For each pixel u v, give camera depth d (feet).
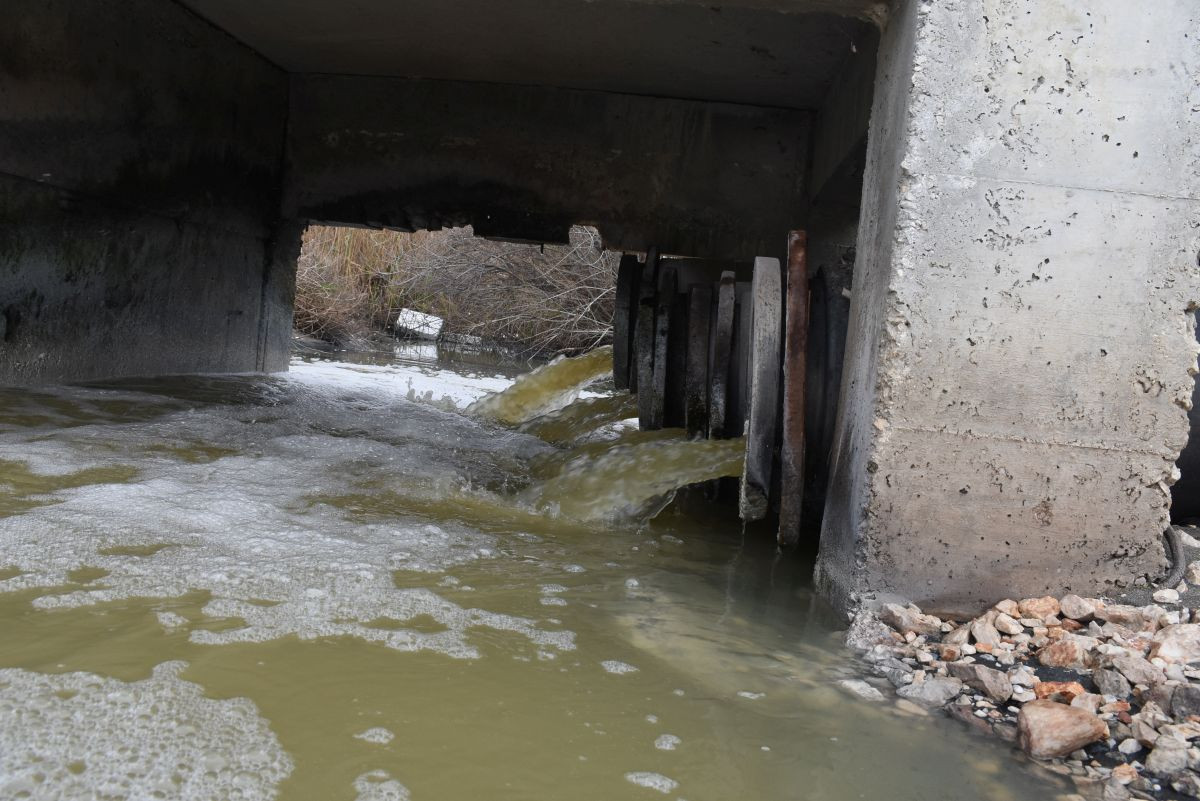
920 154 10.38
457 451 19.26
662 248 25.27
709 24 19.16
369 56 24.35
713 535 14.57
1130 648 9.39
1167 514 10.55
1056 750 7.72
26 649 7.68
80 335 20.72
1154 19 10.28
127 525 11.24
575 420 22.75
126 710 6.87
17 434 15.26
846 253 24.56
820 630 10.50
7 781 5.89
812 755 7.43
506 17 20.16
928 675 9.20
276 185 26.89
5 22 17.25
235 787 6.10
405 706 7.44
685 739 7.46
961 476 10.56
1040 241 10.38
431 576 10.75
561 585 11.03
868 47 18.02
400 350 49.70
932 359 10.46
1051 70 10.33
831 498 12.22
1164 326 10.37
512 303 56.85
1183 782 7.32
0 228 18.02
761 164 24.80
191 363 24.91
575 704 7.84
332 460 16.61
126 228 21.50
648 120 25.08
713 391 15.81
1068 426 10.48
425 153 26.00
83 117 19.48
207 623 8.59
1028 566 10.63
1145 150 10.33
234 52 24.08
